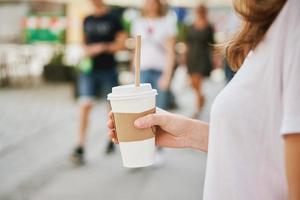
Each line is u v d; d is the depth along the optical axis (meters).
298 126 1.04
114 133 1.62
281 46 1.13
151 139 1.55
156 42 5.71
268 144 1.17
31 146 6.82
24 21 15.48
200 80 8.75
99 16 5.89
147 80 5.82
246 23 1.27
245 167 1.20
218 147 1.24
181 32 10.41
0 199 4.60
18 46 15.91
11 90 13.29
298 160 1.04
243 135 1.20
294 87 1.06
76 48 15.62
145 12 5.82
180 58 10.28
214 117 1.26
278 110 1.14
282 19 1.14
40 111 9.83
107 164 5.86
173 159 6.09
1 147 6.76
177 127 1.62
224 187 1.24
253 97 1.18
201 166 5.76
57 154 6.36
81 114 5.90
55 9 15.24
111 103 1.51
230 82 1.27
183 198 4.59
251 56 1.24
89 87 5.89
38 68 17.44
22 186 5.00
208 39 8.64
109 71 5.91
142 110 1.49
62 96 12.05
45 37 15.40
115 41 5.91
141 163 1.54
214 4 15.59
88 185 5.02
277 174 1.18
